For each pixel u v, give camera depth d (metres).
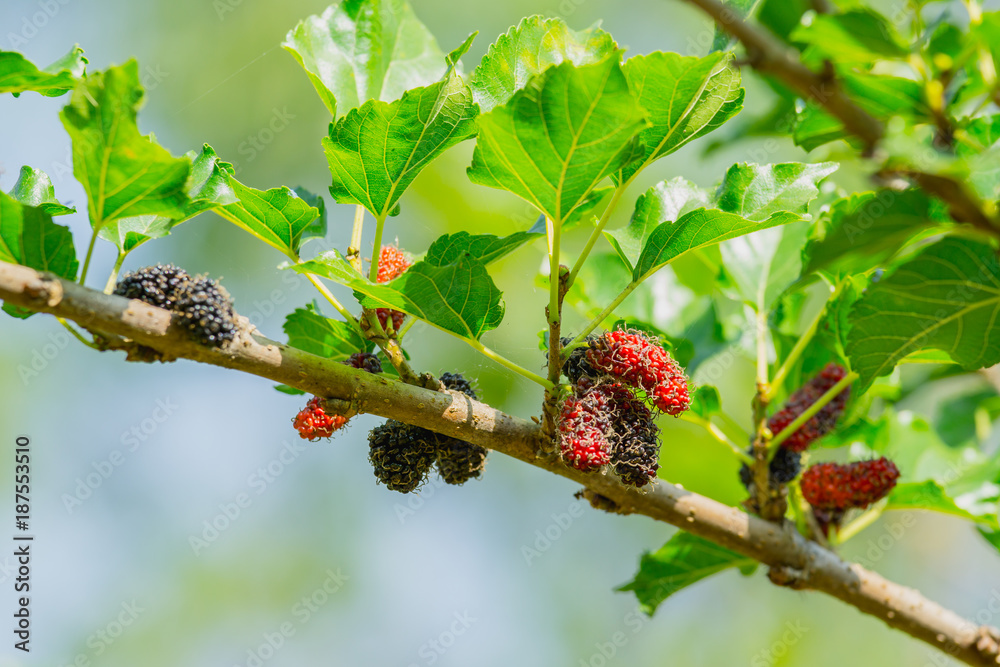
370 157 0.99
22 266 0.95
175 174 0.96
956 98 0.97
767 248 1.10
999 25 0.93
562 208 0.98
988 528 1.08
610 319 1.10
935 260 0.98
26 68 0.98
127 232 0.98
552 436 0.99
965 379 1.18
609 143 0.96
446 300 0.98
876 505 1.07
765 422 1.04
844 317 1.04
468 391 1.01
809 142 1.02
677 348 1.07
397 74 1.03
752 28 0.92
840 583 1.04
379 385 0.98
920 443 1.12
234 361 0.97
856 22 0.93
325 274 0.97
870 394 1.09
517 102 0.96
